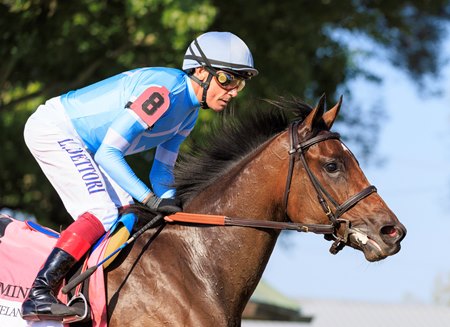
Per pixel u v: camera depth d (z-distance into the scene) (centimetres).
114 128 728
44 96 2033
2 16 1664
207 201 763
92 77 2036
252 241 740
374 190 726
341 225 723
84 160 748
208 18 1764
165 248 738
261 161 752
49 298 693
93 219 721
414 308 4372
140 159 2036
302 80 2116
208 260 738
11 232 744
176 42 1777
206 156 788
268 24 2150
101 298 702
